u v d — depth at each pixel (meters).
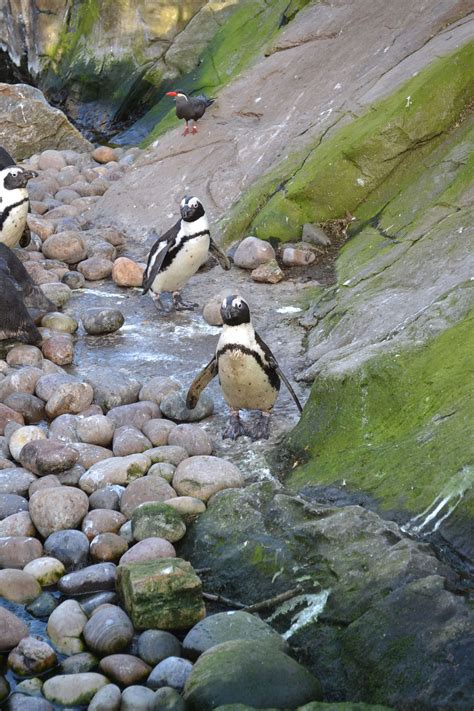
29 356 10.63
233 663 5.82
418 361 8.51
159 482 8.08
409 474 7.35
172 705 5.64
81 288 13.19
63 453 8.45
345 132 14.12
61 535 7.57
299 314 11.88
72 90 24.56
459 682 5.48
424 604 6.00
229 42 21.23
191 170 16.02
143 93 22.89
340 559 6.79
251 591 7.02
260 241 13.41
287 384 8.85
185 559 7.49
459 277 10.11
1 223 12.90
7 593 7.02
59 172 18.16
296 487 8.06
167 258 11.83
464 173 12.15
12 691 6.11
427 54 14.67
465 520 6.69
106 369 10.27
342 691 5.95
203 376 8.92
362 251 12.60
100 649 6.45
